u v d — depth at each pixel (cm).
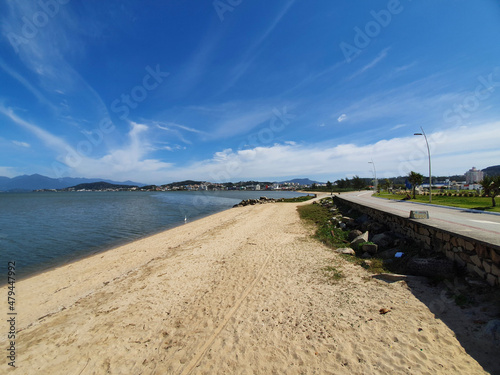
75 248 1420
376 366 329
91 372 394
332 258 838
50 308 667
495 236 514
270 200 5334
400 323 410
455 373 296
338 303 515
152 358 414
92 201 6059
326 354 368
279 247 1078
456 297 445
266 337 434
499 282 420
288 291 614
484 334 340
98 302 659
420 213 847
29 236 1758
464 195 2703
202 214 3173
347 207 2353
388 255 772
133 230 2000
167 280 781
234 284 701
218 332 468
